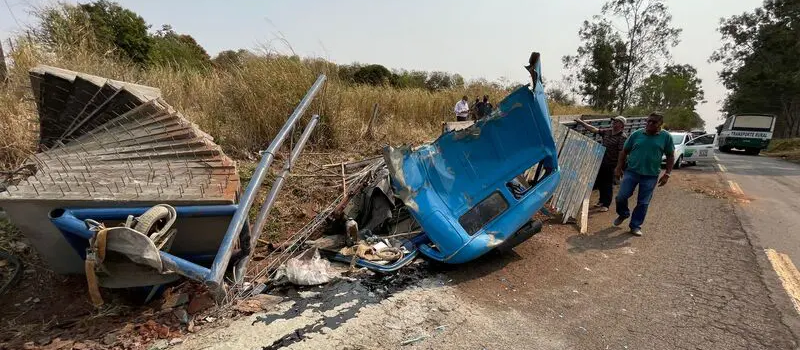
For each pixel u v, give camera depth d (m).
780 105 38.53
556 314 3.06
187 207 2.83
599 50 32.56
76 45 6.61
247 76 7.10
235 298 2.95
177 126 3.88
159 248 2.46
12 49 5.56
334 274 3.48
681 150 12.62
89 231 2.44
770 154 23.94
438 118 13.88
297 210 4.80
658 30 30.28
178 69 8.22
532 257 4.21
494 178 4.08
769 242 4.91
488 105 13.63
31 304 2.80
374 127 9.25
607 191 6.55
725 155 22.06
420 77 23.27
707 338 2.77
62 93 3.79
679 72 46.16
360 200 4.56
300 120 7.02
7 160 4.36
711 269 4.00
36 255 3.30
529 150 4.21
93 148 3.46
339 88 7.96
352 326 2.74
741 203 7.20
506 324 2.89
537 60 3.99
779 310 3.17
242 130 6.58
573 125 8.25
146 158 3.42
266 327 2.67
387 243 3.97
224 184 3.22
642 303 3.27
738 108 41.38
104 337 2.47
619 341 2.72
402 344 2.59
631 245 4.73
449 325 2.84
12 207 2.56
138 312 2.77
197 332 2.58
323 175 5.69
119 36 10.27
